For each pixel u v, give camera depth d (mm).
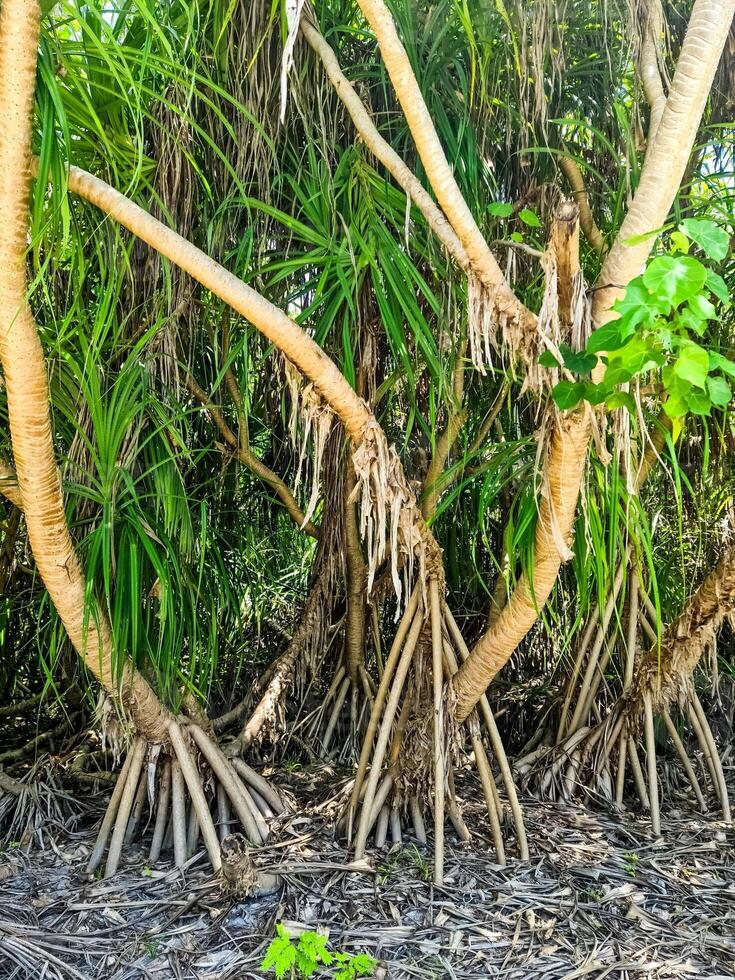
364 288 2336
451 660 2281
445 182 1538
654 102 1818
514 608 2066
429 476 2502
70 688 2861
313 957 1612
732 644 3289
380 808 2355
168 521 2143
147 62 1643
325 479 2801
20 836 2395
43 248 1918
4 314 1562
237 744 2785
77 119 1747
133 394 2053
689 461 2879
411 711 2355
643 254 1531
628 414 1683
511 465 2242
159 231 1628
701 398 1294
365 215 2068
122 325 2139
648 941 1918
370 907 2021
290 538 3334
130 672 2068
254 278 2260
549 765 2779
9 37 1335
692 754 3129
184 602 2268
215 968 1805
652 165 1486
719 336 2438
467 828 2434
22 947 1853
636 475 1975
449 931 1938
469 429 2793
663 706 2660
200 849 2299
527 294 2318
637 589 2797
